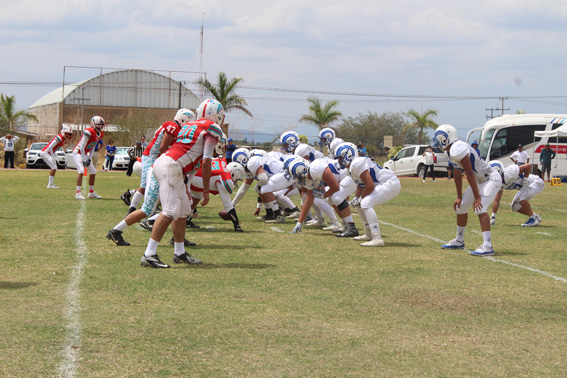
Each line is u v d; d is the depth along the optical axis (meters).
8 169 47.81
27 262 10.06
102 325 6.82
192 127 10.12
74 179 33.88
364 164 12.78
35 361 5.72
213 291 8.51
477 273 10.18
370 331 6.93
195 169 10.23
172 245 12.17
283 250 11.98
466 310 7.89
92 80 77.94
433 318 7.50
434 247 12.81
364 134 119.56
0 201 20.39
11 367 5.56
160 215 9.95
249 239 13.30
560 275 10.12
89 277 9.11
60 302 7.69
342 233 14.13
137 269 9.76
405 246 12.88
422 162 48.72
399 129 119.69
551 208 22.64
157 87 80.44
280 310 7.65
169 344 6.31
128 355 5.96
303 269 10.18
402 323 7.27
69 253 10.95
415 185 37.03
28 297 7.87
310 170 13.76
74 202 20.39
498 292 8.87
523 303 8.29
